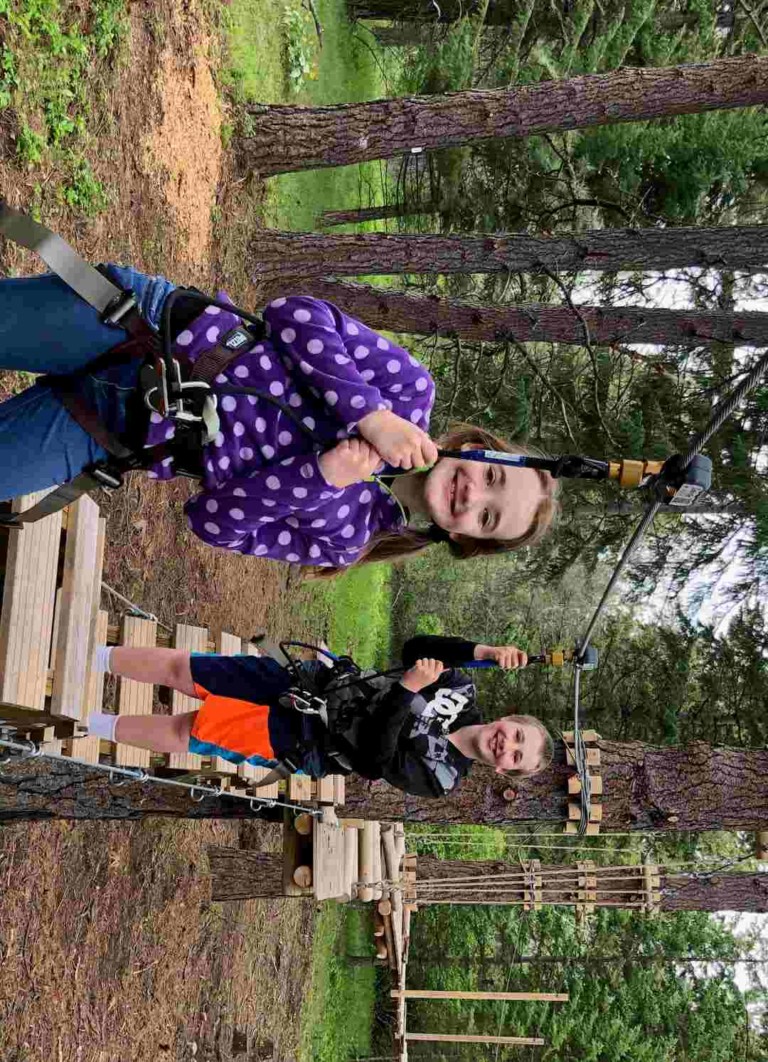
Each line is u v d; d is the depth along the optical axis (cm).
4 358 223
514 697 1237
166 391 208
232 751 390
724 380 859
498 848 1529
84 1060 511
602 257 745
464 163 1019
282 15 920
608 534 959
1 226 200
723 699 988
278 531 262
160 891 639
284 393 226
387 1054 1454
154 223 603
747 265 748
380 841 750
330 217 1094
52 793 430
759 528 851
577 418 913
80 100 500
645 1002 1505
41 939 473
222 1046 741
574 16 909
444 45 982
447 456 232
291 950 1033
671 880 738
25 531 273
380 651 1396
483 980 1548
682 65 675
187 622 665
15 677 265
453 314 805
